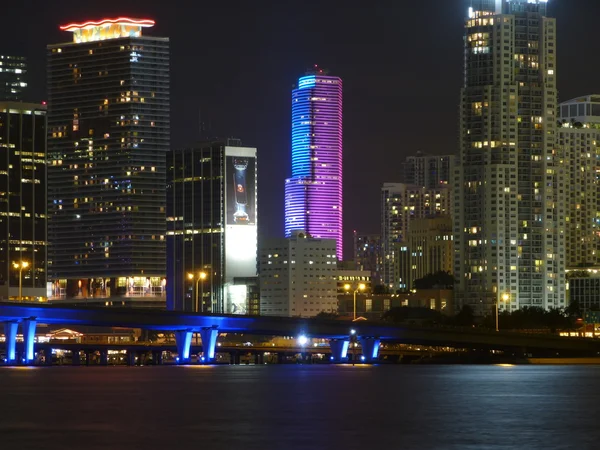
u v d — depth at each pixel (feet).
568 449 486.79
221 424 587.27
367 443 507.71
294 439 521.65
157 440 518.37
